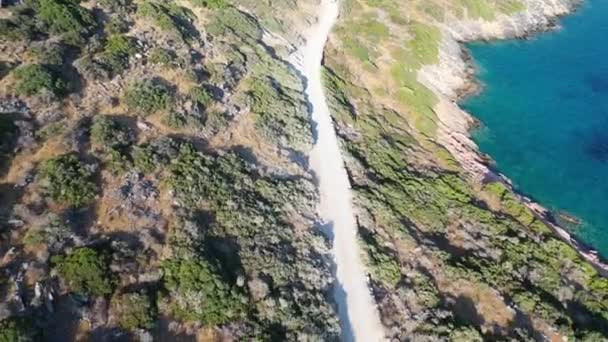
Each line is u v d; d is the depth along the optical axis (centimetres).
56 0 5047
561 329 4094
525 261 4712
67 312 2956
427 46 7900
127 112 4500
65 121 4097
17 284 2947
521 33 9200
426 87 7319
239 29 6309
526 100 7625
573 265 4825
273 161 4812
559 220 5759
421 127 6550
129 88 4697
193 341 3109
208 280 3319
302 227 4262
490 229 5006
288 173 4769
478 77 8050
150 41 5338
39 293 2933
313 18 7612
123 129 4219
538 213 5744
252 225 3953
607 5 10294
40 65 4316
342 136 5544
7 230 3216
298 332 3378
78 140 3959
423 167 5800
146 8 5691
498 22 9169
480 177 5969
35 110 4097
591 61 8594
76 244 3272
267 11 7006
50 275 3047
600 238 5581
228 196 4062
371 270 4112
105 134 4062
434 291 4119
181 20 5894
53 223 3297
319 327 3488
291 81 5925
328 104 5888
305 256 3969
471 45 8738
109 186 3778
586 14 9975
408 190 5212
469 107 7431
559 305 4391
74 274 3061
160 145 4212
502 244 4859
